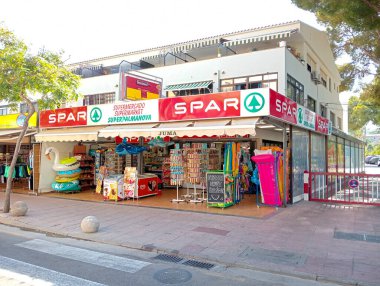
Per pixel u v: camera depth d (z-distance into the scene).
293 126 12.27
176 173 12.17
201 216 9.76
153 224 8.77
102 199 12.95
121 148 13.82
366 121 42.41
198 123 10.91
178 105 11.32
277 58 15.98
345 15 13.40
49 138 13.79
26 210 9.97
